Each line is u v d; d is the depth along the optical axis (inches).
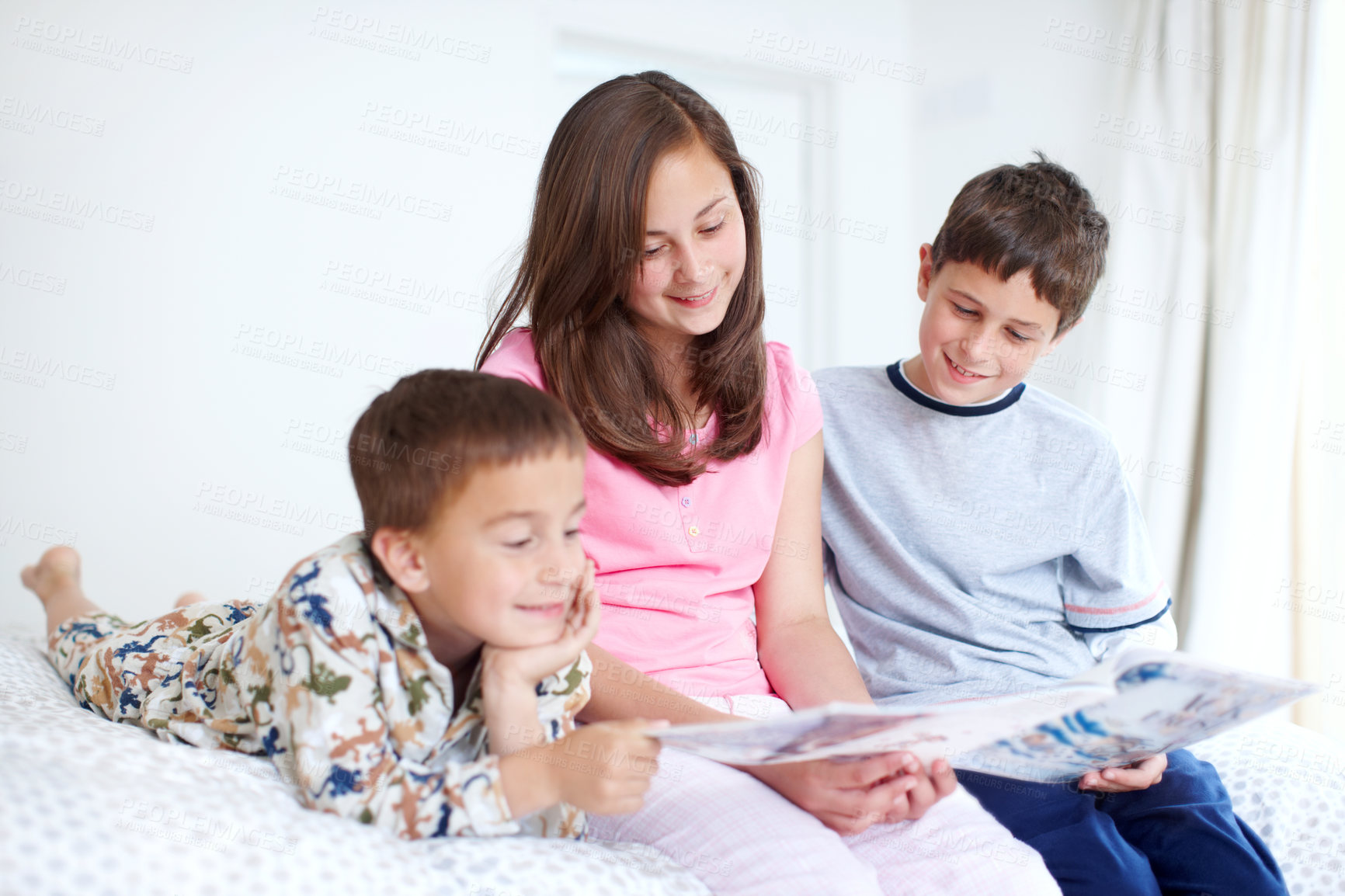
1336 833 45.3
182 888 29.0
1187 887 43.2
